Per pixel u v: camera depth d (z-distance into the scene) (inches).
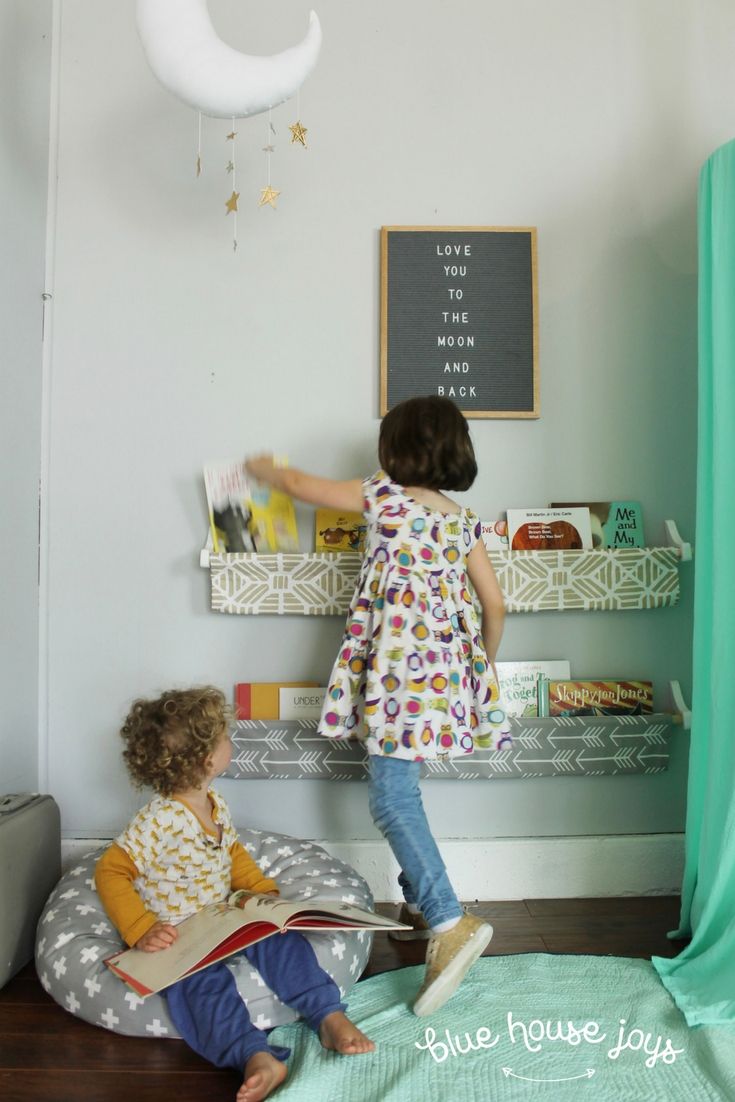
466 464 71.8
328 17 86.9
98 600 85.4
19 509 81.0
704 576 71.4
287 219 86.4
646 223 87.7
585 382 87.1
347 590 81.7
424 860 65.4
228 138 86.4
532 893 84.7
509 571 82.3
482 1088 53.7
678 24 87.9
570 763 82.8
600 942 74.4
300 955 60.8
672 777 86.4
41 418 85.3
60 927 65.9
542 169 87.4
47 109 85.8
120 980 60.6
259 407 85.8
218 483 83.5
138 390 85.7
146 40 69.1
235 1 86.4
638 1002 63.4
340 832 85.1
